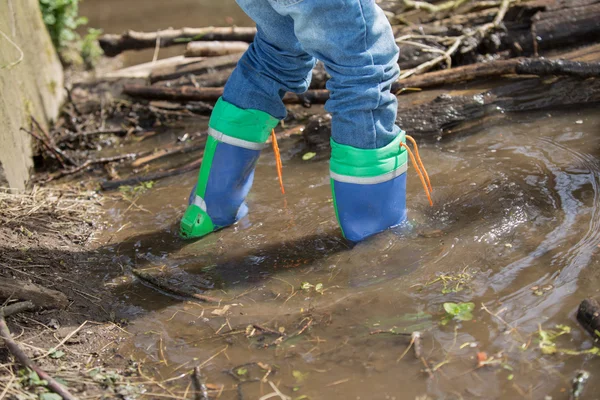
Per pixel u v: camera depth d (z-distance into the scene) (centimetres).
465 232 246
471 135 286
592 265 233
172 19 440
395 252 243
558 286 231
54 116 326
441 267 238
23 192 281
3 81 285
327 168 280
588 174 259
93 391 222
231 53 346
